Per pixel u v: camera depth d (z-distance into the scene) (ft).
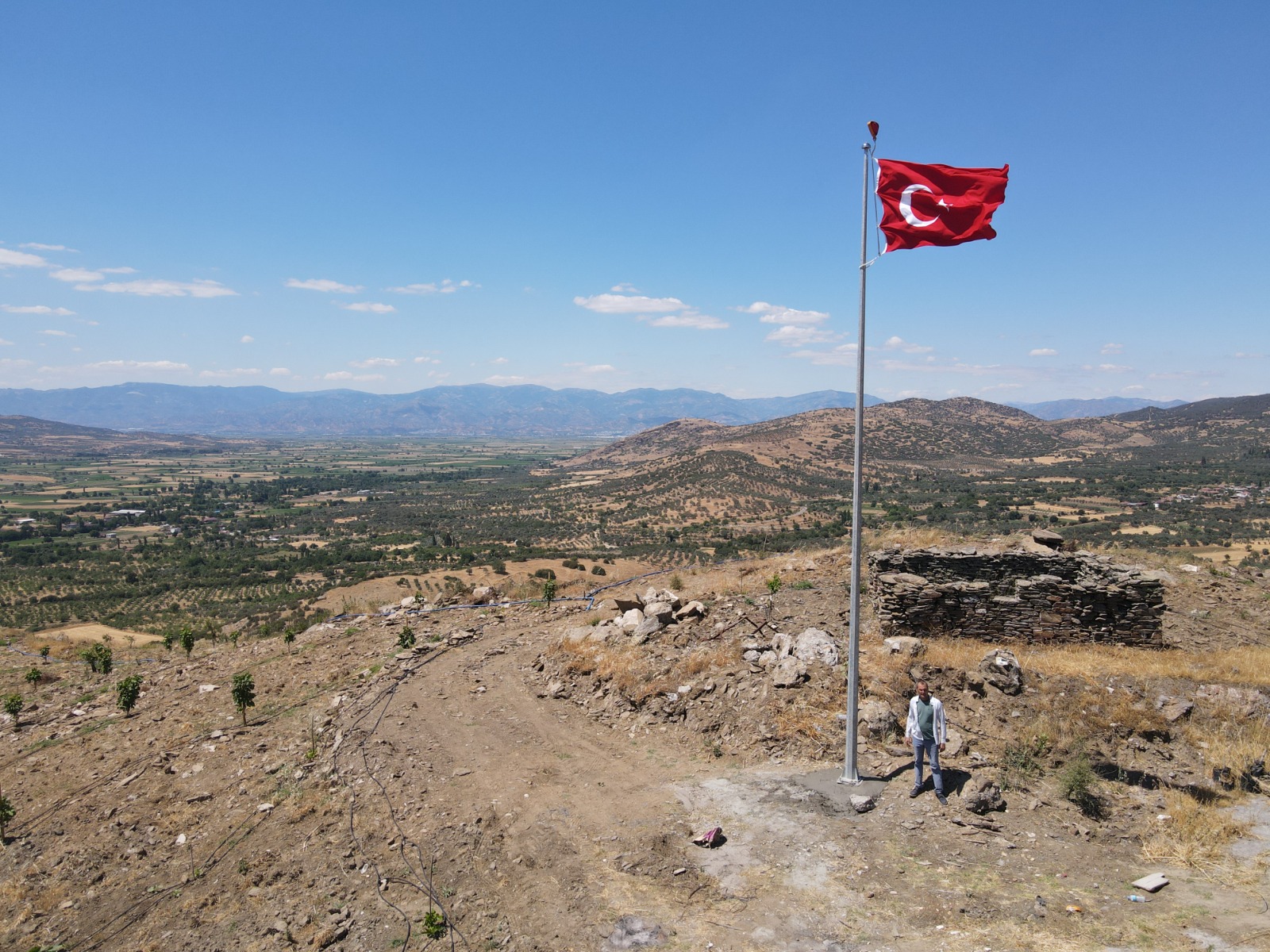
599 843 30.37
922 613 48.29
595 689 47.50
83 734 51.03
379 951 25.54
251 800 38.52
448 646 63.52
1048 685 38.70
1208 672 40.16
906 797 31.71
